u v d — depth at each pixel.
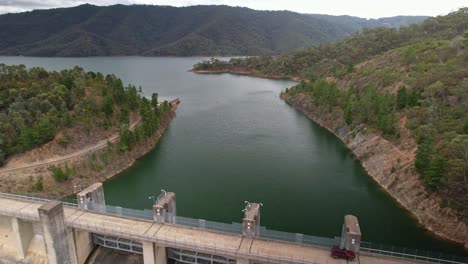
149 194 89.00
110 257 60.56
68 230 56.53
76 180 91.50
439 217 71.31
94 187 64.56
